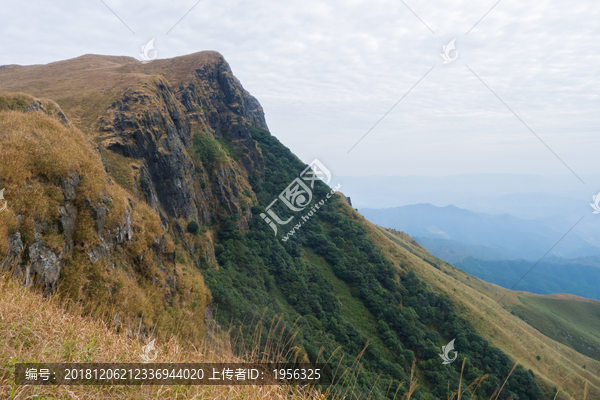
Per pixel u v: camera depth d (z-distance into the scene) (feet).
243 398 19.49
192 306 85.76
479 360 194.80
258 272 209.05
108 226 61.77
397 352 192.44
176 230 175.01
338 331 188.03
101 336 22.84
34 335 18.54
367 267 254.27
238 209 243.19
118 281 54.49
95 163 65.36
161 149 175.01
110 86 202.18
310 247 268.82
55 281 42.32
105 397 15.81
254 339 26.05
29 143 51.39
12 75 270.67
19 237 37.88
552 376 200.44
